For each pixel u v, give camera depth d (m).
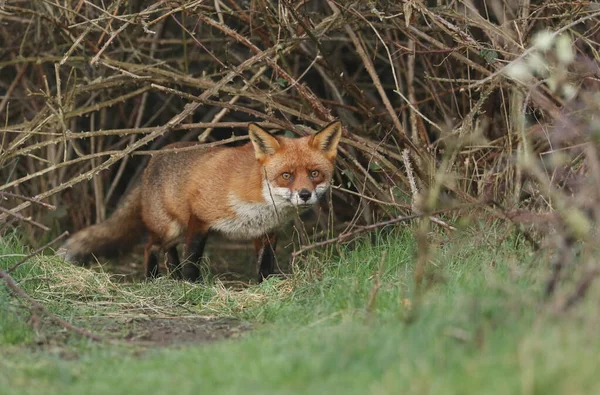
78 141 16.17
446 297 7.46
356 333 6.54
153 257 13.10
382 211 13.02
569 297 6.21
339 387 5.54
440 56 13.46
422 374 5.40
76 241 13.21
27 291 10.11
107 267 14.37
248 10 12.56
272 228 11.98
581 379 4.96
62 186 11.68
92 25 12.85
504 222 9.79
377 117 12.64
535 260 7.61
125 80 13.07
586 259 6.79
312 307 8.82
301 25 11.56
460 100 13.94
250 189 11.49
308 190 11.08
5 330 8.03
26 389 6.23
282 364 6.04
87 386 6.27
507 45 11.54
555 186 9.70
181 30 16.00
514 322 6.14
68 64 14.14
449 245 9.98
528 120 12.25
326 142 11.44
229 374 6.10
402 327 6.57
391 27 12.24
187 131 16.80
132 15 11.80
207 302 10.22
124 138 16.17
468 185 12.01
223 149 12.27
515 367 5.33
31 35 15.46
